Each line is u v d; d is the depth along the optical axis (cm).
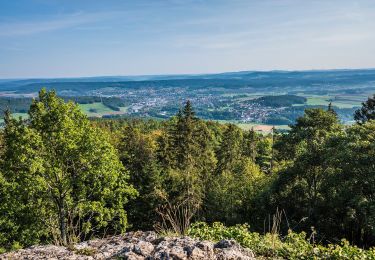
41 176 2161
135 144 5072
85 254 578
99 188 2333
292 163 3494
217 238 768
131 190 2439
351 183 2697
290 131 4441
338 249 703
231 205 3869
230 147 6444
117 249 591
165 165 5397
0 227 2175
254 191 3878
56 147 2214
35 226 2177
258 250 710
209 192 4059
